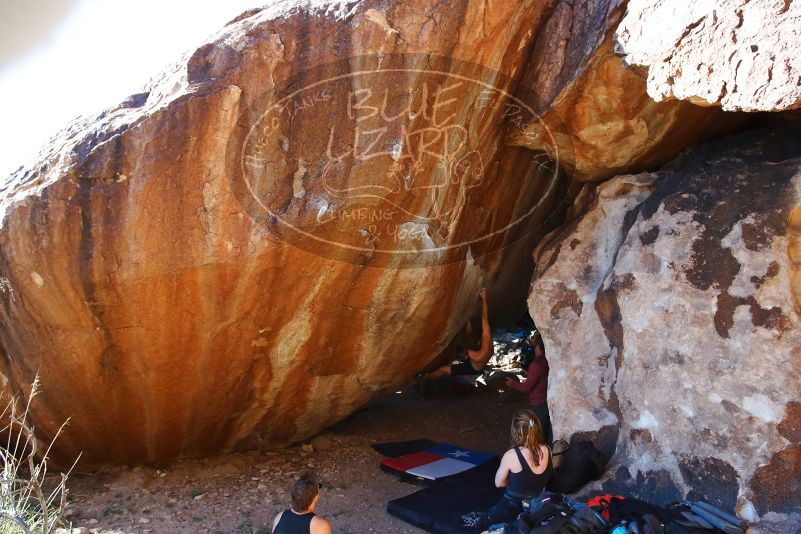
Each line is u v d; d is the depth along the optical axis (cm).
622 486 447
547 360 544
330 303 514
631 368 461
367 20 436
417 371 637
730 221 432
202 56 430
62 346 451
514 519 428
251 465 593
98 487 524
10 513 374
